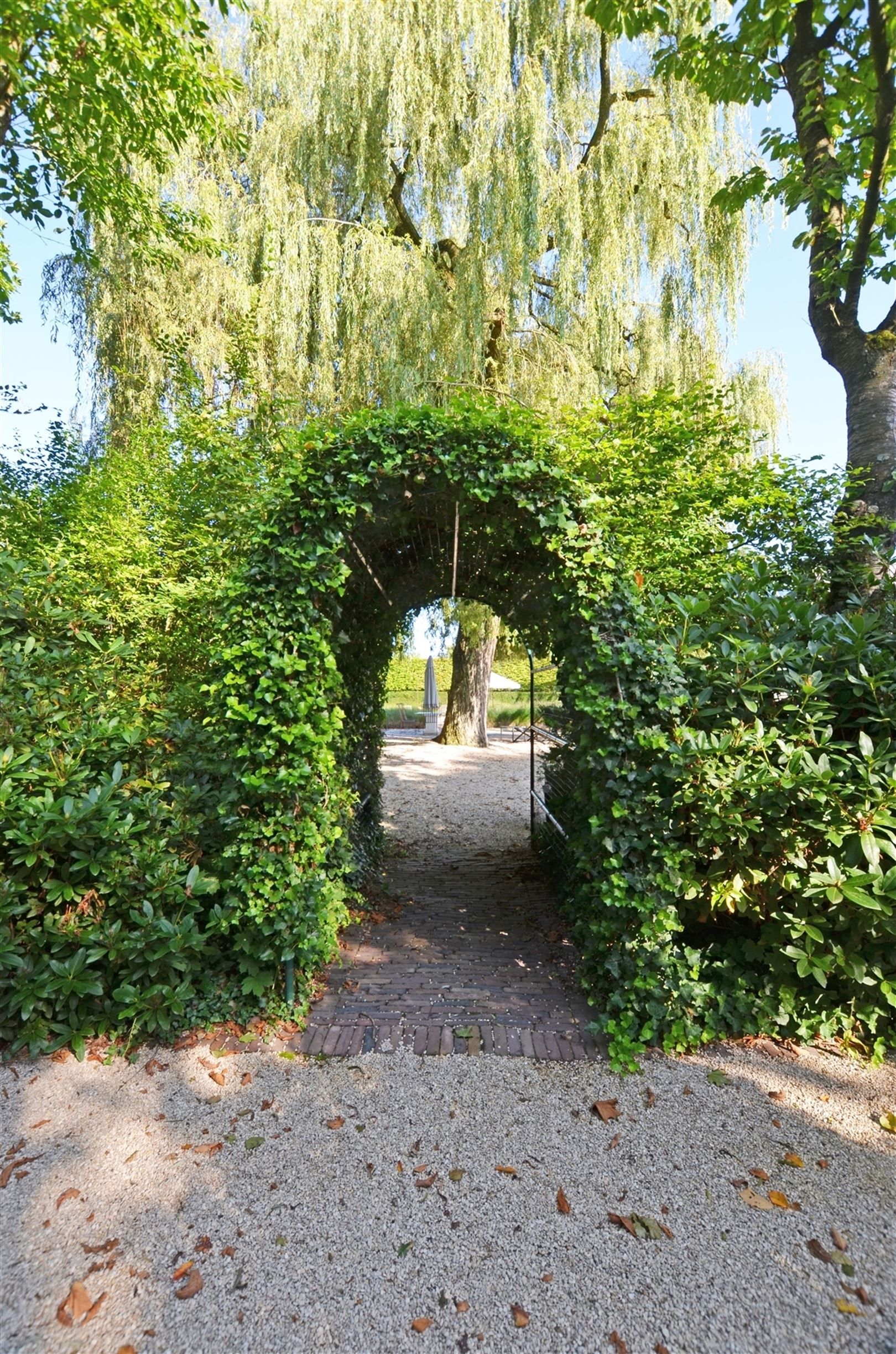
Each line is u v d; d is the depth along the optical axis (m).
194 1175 2.04
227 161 7.86
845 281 4.38
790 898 2.83
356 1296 1.65
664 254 8.00
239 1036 2.78
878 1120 2.34
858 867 2.64
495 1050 2.71
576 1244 1.80
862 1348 1.53
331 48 7.28
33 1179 2.01
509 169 6.97
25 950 2.70
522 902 4.70
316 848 3.01
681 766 2.74
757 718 2.83
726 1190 2.00
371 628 4.43
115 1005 2.75
